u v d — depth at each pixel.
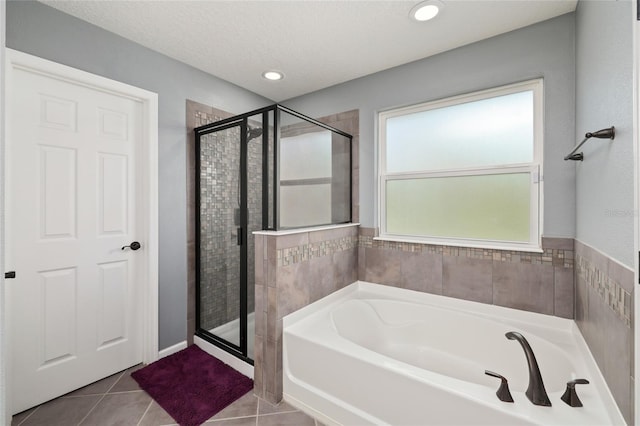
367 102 2.61
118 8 1.75
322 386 1.67
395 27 1.93
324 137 2.39
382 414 1.46
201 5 1.73
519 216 2.03
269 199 1.96
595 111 1.36
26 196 1.70
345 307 2.22
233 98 2.77
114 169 2.06
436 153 2.37
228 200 2.23
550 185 1.86
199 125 2.50
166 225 2.29
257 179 2.04
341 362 1.59
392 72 2.47
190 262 2.46
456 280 2.22
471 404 1.22
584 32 1.55
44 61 1.69
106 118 2.02
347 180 2.68
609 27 1.18
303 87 2.85
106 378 2.03
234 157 2.18
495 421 1.17
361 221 2.66
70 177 1.87
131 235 2.15
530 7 1.74
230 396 1.85
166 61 2.28
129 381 2.01
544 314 1.90
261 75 2.61
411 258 2.41
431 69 2.28
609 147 1.18
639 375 0.92
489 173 2.13
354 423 1.53
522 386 1.73
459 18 1.84
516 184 2.04
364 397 1.51
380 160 2.62
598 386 1.27
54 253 1.81
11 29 1.60
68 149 1.86
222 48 2.19
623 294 1.05
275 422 1.65
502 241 2.09
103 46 1.94
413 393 1.36
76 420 1.65
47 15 1.71
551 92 1.85
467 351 2.01
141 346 2.21
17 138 1.66
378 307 2.37
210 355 2.31
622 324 1.05
